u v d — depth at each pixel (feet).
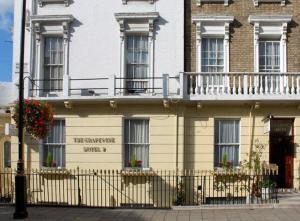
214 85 73.46
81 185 73.46
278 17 75.00
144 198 72.54
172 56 75.25
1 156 82.48
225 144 74.49
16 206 53.67
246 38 75.46
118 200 72.79
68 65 76.38
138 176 72.74
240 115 74.08
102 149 74.08
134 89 75.00
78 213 57.88
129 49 76.79
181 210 60.95
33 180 74.18
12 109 68.54
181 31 75.36
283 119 74.74
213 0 75.92
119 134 74.02
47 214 56.75
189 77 73.77
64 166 75.20
